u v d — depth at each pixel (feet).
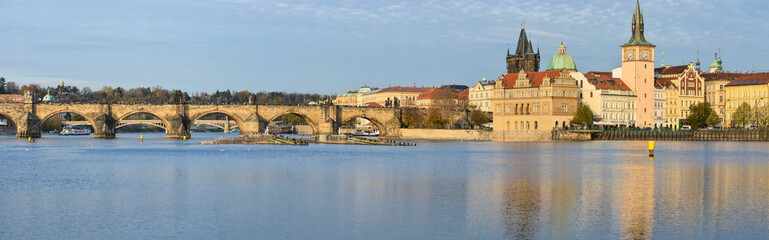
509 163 446.19
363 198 267.80
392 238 197.88
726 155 534.37
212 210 240.94
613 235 200.23
